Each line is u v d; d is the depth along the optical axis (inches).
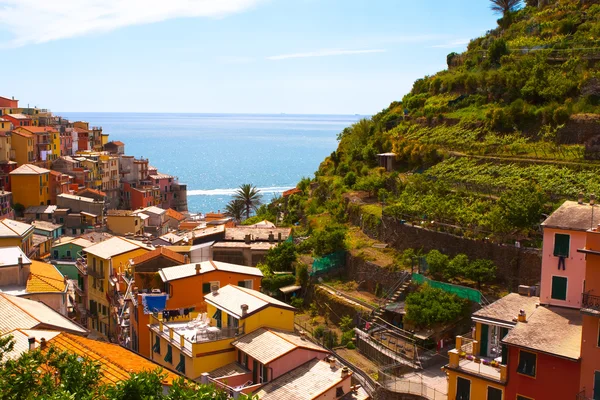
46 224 5162.4
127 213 5531.5
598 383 1592.0
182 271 2640.3
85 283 3531.0
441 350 2304.4
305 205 4183.1
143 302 2468.0
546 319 1793.8
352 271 2982.3
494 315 1910.7
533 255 2369.6
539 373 1675.7
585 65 3627.0
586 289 1636.3
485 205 2800.2
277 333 2112.5
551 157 3083.2
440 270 2586.1
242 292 2347.4
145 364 1760.6
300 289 2999.5
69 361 1322.6
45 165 6491.1
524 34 4530.0
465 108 4010.8
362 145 4367.6
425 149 3627.0
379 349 2285.9
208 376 1993.1
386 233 3090.6
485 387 1770.4
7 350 1390.3
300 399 1823.3
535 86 3587.6
